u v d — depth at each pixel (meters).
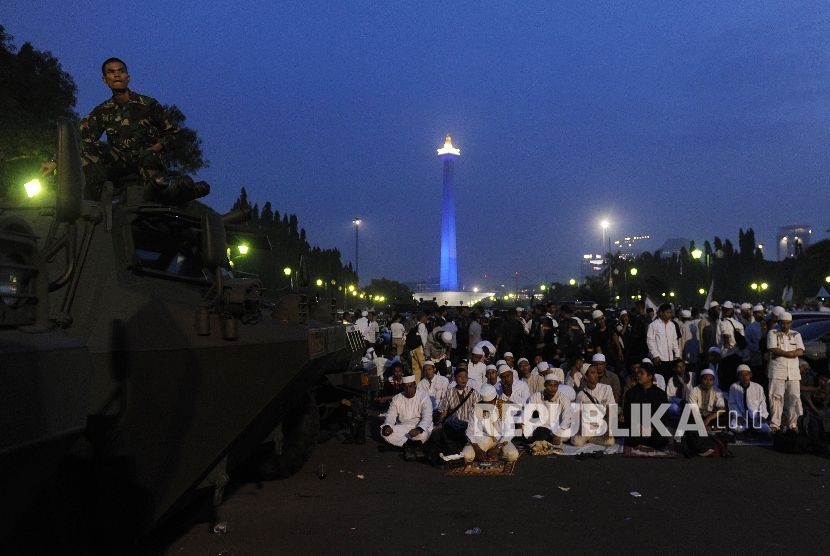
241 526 6.35
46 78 20.53
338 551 5.70
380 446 10.01
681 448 9.48
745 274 71.38
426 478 8.29
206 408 5.00
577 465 9.01
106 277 4.73
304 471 8.69
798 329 15.40
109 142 6.55
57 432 3.07
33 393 2.93
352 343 10.05
